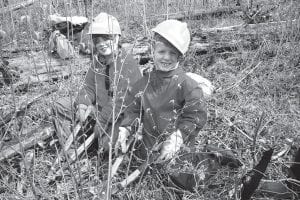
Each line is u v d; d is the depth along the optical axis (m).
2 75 3.19
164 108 2.28
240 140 2.63
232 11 4.66
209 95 2.93
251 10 4.38
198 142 2.63
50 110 2.51
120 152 2.28
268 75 3.37
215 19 4.54
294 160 2.22
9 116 2.59
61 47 3.34
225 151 2.35
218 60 3.75
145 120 2.32
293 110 2.99
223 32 4.03
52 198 2.04
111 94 2.55
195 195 2.15
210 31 4.05
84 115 2.48
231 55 3.82
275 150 2.53
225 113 2.93
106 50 2.47
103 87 2.61
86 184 2.13
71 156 2.28
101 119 2.47
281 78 3.35
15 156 2.41
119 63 2.53
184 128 2.21
